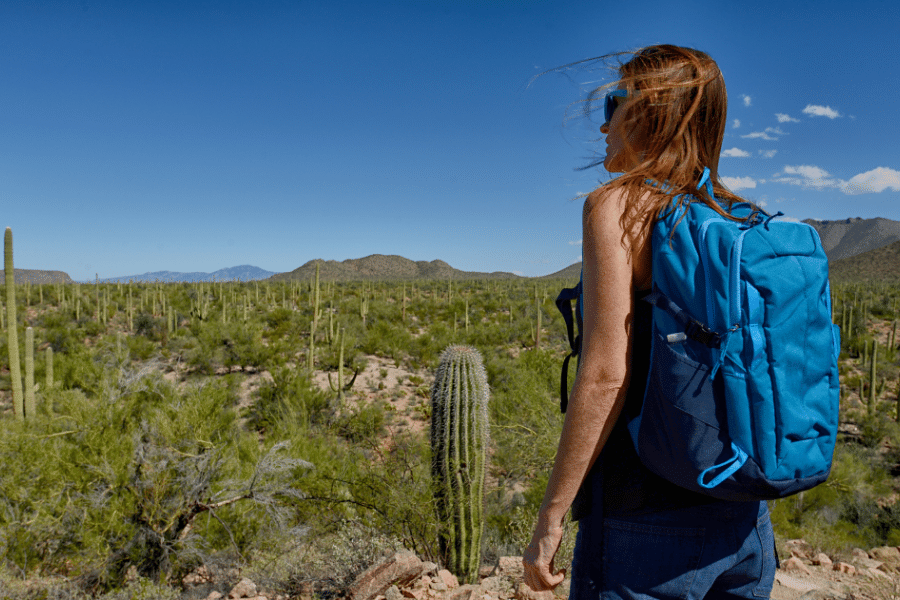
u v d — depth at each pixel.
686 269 0.86
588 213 0.96
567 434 0.93
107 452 4.55
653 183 0.95
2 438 4.54
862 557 4.14
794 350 0.83
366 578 3.17
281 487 4.82
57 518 4.19
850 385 18.89
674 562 0.95
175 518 4.53
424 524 3.97
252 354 15.88
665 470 0.87
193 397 5.61
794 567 3.65
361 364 17.16
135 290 40.34
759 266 0.83
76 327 23.86
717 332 0.82
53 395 7.64
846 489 8.65
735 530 0.98
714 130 1.07
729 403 0.81
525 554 1.03
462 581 3.81
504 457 6.31
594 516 1.01
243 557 4.41
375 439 6.04
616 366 0.89
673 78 1.03
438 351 19.75
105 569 4.05
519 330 24.62
